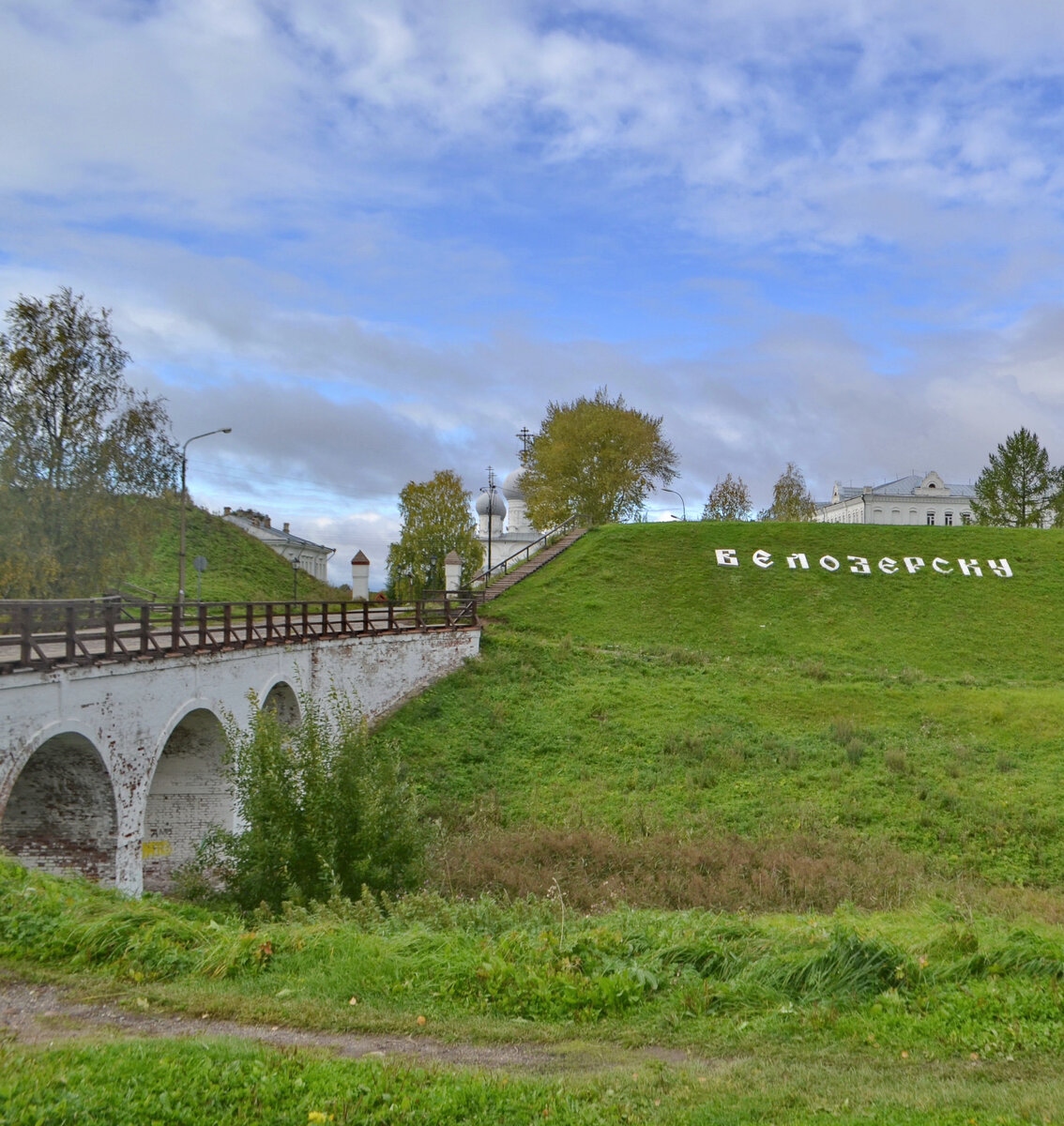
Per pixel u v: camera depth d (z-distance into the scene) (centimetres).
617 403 8394
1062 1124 828
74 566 3753
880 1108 871
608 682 3925
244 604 2669
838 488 12588
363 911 1627
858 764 3200
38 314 3775
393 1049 1032
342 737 2105
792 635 4712
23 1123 770
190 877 2083
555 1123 850
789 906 2158
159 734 2127
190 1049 941
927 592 5225
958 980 1234
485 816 2861
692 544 5841
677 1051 1060
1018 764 3184
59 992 1151
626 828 2755
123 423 3966
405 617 4025
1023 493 8438
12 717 1605
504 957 1287
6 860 1582
